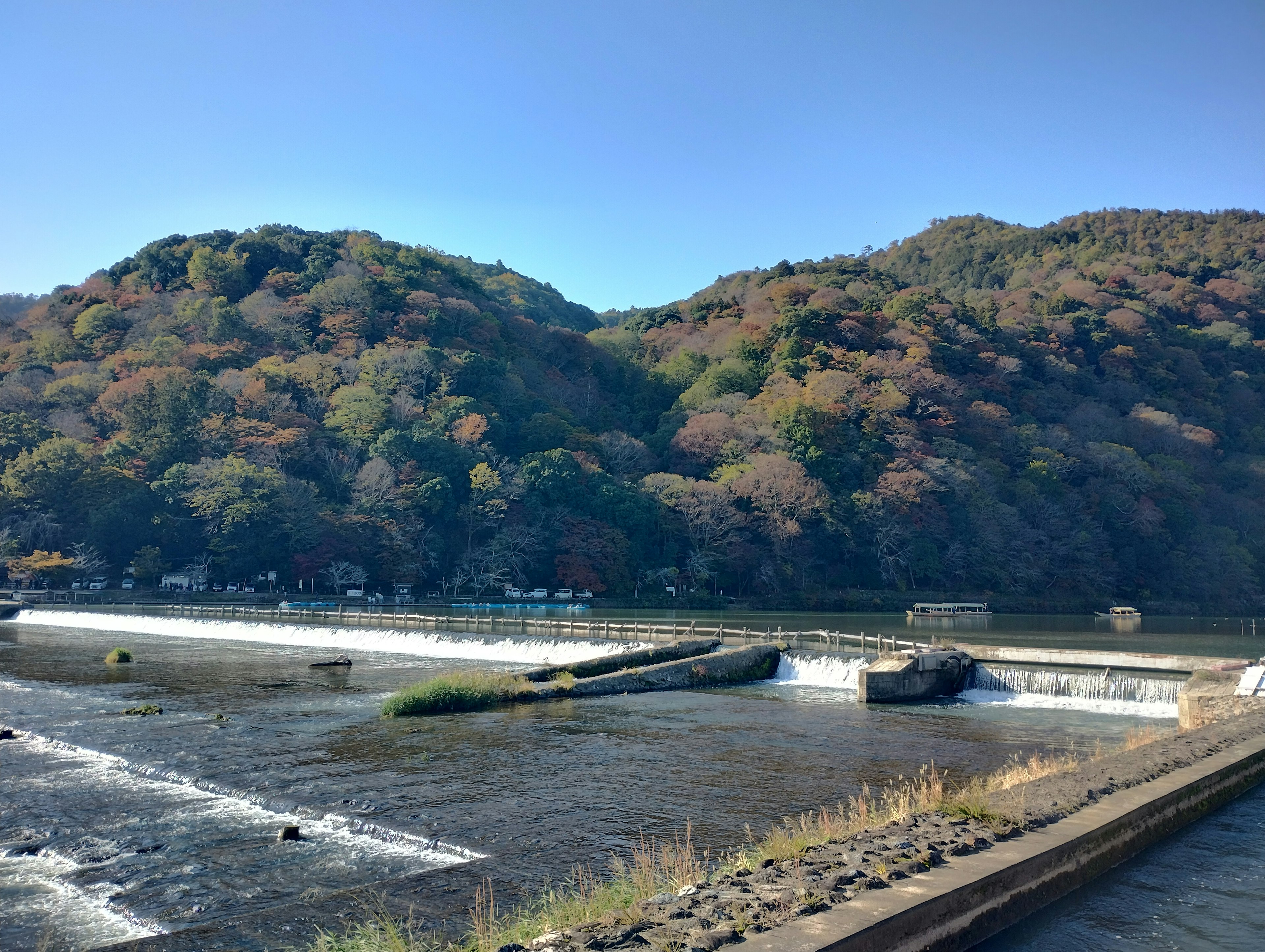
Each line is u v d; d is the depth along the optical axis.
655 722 29.72
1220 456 138.25
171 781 21.97
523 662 47.69
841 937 8.43
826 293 162.75
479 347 144.62
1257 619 102.38
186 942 10.94
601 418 143.38
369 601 93.25
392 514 99.75
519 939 9.96
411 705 30.92
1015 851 11.47
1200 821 15.62
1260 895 12.20
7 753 24.75
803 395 127.06
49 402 116.19
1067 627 82.12
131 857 16.59
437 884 14.22
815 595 106.94
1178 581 113.62
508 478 107.12
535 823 18.16
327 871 15.82
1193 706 25.84
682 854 15.93
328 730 28.00
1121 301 177.00
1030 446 127.00
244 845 17.23
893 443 119.94
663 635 49.03
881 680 34.38
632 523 107.69
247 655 50.78
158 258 159.62
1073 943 10.64
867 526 110.69
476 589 100.50
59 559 89.50
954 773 22.64
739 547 107.88
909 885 10.02
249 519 93.62
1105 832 12.94
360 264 159.75
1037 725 29.67
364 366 123.88
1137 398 146.12
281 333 136.88
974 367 144.38
